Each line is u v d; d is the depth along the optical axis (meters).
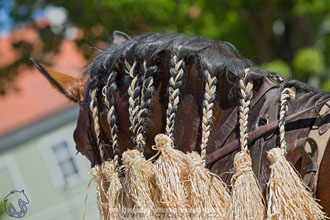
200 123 4.35
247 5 21.94
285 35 25.81
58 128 32.78
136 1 17.38
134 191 4.06
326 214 4.00
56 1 18.88
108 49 4.82
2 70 21.08
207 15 19.84
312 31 24.39
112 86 4.54
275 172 3.83
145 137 4.49
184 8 18.83
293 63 20.75
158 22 18.55
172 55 4.35
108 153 4.76
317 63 19.80
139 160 4.11
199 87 4.36
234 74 4.27
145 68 4.39
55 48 19.84
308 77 20.12
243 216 3.81
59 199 31.45
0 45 22.94
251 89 4.23
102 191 4.49
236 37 21.81
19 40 20.50
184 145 4.38
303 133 4.05
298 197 3.77
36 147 33.06
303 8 20.45
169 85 4.34
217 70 4.27
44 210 31.86
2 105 36.44
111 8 16.91
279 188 3.79
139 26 18.17
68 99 5.45
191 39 4.45
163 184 4.00
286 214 3.75
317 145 3.94
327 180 3.91
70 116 32.69
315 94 4.25
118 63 4.59
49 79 5.32
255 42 23.58
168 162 4.06
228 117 4.29
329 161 3.90
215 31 20.23
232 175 4.15
